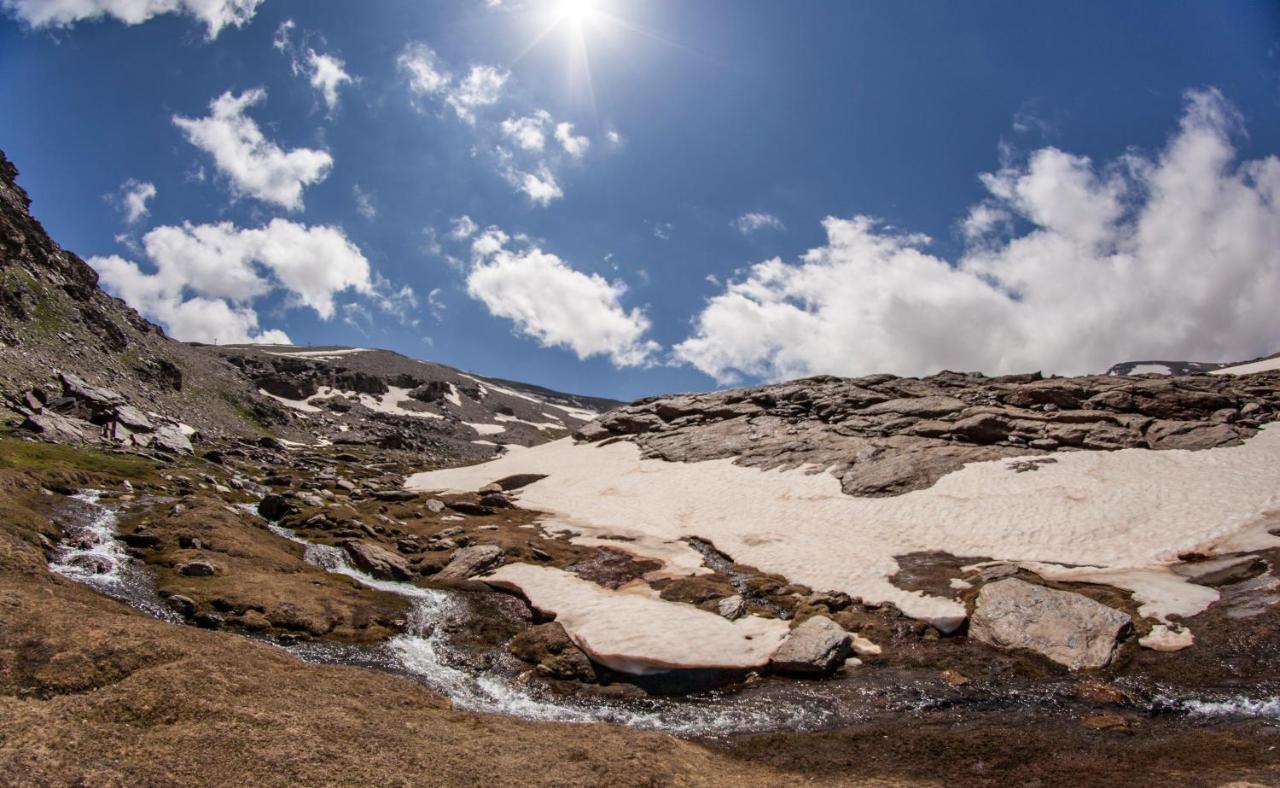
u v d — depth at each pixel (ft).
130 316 339.98
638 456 220.02
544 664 79.25
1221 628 78.07
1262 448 138.00
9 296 216.74
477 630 89.61
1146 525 112.57
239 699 48.08
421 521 153.38
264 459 222.07
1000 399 196.03
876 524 133.08
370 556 111.04
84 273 306.14
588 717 67.10
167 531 99.71
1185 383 188.24
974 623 87.97
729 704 70.64
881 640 86.84
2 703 41.73
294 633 78.28
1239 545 99.04
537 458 246.47
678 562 121.80
